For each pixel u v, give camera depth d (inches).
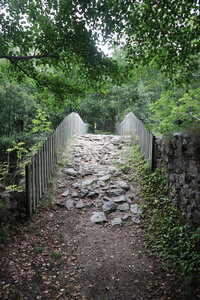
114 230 160.7
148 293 98.5
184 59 145.4
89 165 285.9
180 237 130.6
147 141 256.2
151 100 591.8
